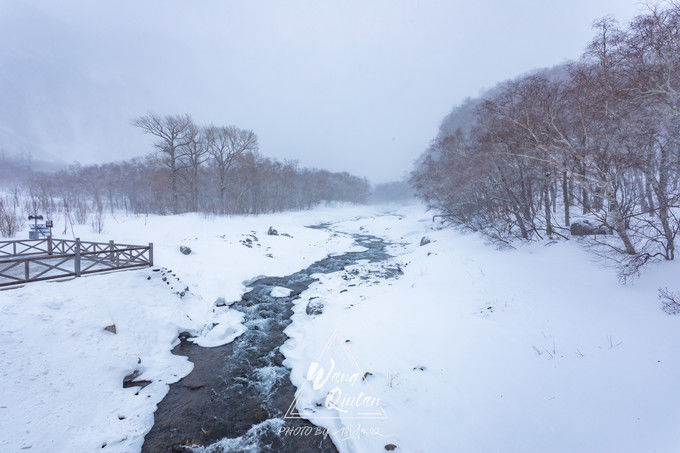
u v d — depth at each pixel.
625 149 10.48
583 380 5.18
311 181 67.06
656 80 9.22
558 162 11.54
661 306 6.76
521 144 14.23
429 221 32.78
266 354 8.50
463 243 18.77
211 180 46.00
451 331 7.82
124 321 8.63
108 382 6.65
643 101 9.55
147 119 34.16
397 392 5.81
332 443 5.09
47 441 4.92
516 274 11.17
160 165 35.69
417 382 6.00
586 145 11.25
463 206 21.58
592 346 6.05
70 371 6.40
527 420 4.63
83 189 53.91
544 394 5.08
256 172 44.41
